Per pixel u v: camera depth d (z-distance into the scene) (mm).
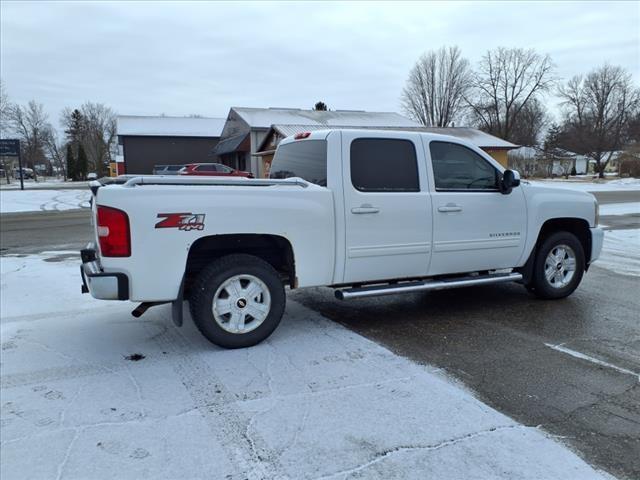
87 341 4473
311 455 2695
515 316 5289
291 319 5172
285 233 4281
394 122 37469
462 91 65500
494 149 34375
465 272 5273
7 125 52312
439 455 2693
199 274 4172
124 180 4512
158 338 4559
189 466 2600
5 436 2879
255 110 37219
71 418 3088
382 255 4734
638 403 3309
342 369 3844
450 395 3402
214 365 3920
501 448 2762
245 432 2924
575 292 6367
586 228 6062
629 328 4883
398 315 5340
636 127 58500
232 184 4250
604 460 2658
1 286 6531
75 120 88188
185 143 46625
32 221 15727
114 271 3818
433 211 4918
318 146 4695
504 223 5355
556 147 67062
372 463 2625
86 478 2496
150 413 3152
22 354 4160
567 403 3301
